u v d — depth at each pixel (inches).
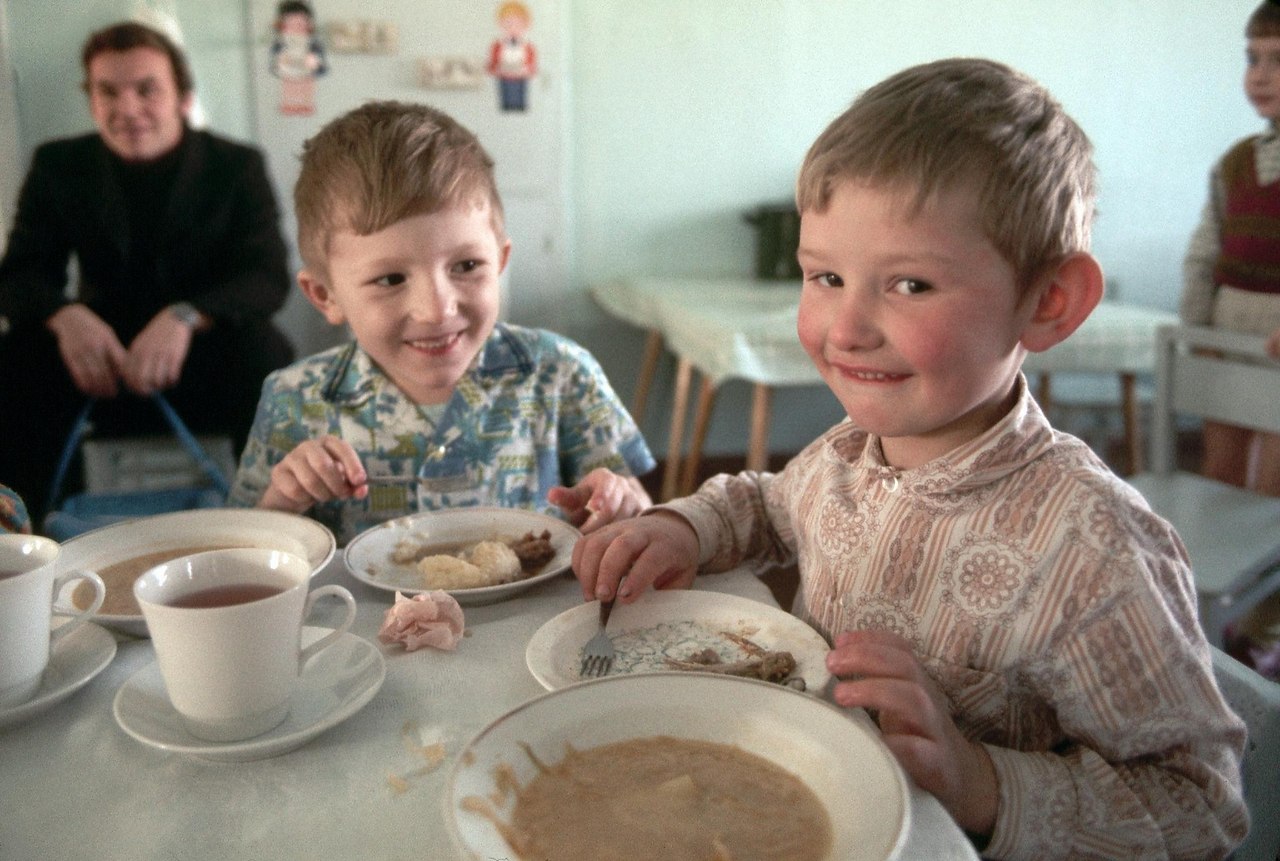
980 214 25.2
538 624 31.4
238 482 49.3
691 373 138.9
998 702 27.8
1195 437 161.9
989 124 25.5
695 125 142.2
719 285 136.6
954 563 28.7
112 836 20.6
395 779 22.4
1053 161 26.4
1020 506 28.0
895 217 25.4
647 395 147.6
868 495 31.7
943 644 28.5
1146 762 25.8
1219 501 77.0
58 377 102.1
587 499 41.8
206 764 23.2
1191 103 151.4
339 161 42.1
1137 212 154.2
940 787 22.9
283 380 49.3
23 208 105.4
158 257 108.3
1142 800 24.8
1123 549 26.3
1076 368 105.0
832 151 26.7
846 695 23.7
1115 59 148.1
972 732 28.2
